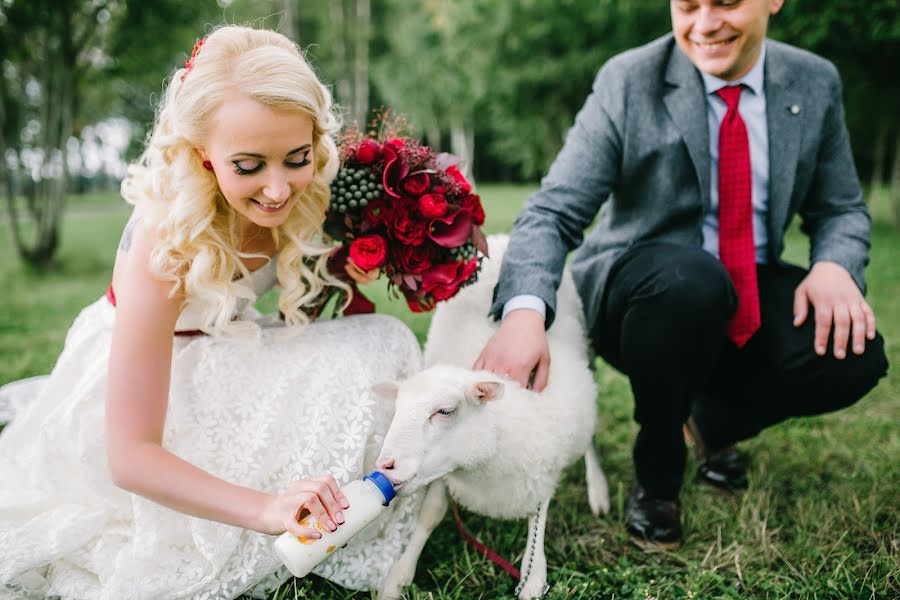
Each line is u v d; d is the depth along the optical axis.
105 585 1.90
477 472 2.04
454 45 16.86
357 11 20.88
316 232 2.10
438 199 1.97
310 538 1.64
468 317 2.49
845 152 2.63
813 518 2.45
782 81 2.45
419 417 1.81
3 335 5.23
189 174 1.79
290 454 1.98
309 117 1.72
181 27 9.65
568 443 2.16
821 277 2.40
